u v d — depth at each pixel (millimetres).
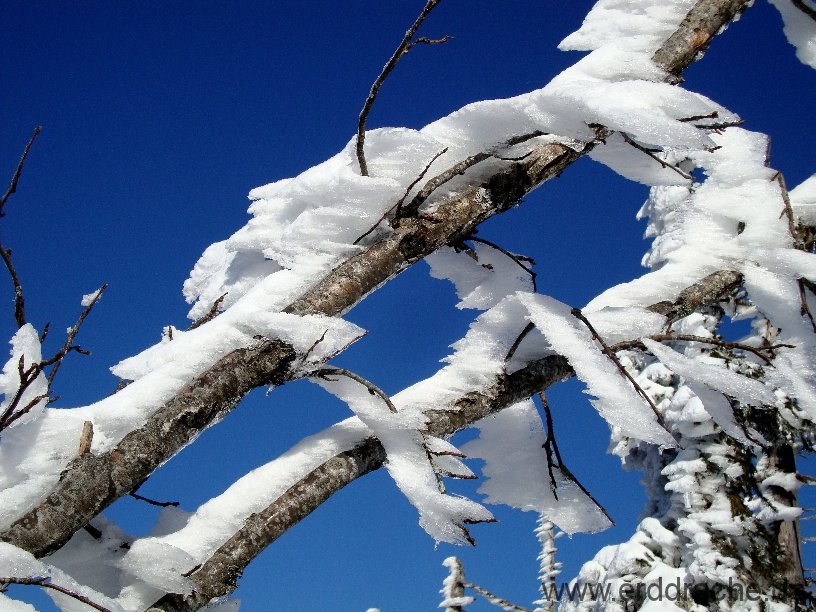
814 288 3172
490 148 2914
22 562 2012
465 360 3070
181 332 2803
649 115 2396
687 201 3504
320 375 2693
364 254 2826
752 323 8266
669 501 9930
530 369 3086
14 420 2240
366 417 2719
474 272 3656
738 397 2783
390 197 2867
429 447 2744
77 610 2115
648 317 2982
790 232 3262
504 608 7355
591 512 3432
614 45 3074
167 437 2363
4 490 2230
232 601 2699
